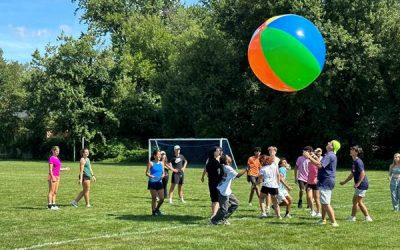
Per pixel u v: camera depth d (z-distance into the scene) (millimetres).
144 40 65500
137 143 59281
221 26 47562
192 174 31266
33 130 62594
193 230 10898
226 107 46812
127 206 15203
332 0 40906
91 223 11898
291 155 47719
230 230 10891
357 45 39000
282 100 43312
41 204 15711
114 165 45906
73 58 57375
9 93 65375
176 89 49969
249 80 45562
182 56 50188
